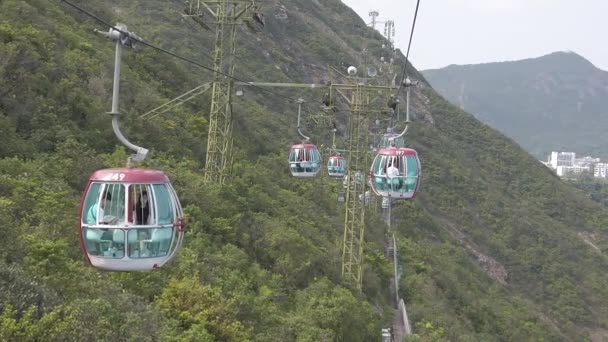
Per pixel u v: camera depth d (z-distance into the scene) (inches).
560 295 2691.9
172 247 395.2
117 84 386.9
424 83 4488.2
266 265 935.7
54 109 924.6
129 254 376.8
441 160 3314.5
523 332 1875.0
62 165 796.0
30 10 1168.8
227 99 1030.4
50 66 1004.6
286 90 2719.0
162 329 486.9
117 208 370.6
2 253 487.8
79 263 542.3
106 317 440.8
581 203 3762.3
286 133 2112.5
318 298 847.7
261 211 1144.8
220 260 767.1
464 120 4141.2
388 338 948.0
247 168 1381.6
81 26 1441.9
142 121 1106.1
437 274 1847.9
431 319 1311.5
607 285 2854.3
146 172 380.8
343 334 807.7
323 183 1919.3
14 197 619.2
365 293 1235.2
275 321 704.4
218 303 595.2
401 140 1069.8
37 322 394.3
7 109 852.6
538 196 3686.0
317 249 1079.6
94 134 956.0
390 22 2544.3
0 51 887.7
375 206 2133.4
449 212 2915.8
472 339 1348.4
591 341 2432.3
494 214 3097.9
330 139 2381.9
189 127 1326.3
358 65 3499.0
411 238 2186.3
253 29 1031.6
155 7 2433.6
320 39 3550.7
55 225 593.9
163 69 1585.9
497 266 2721.5
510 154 3973.9
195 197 925.2
